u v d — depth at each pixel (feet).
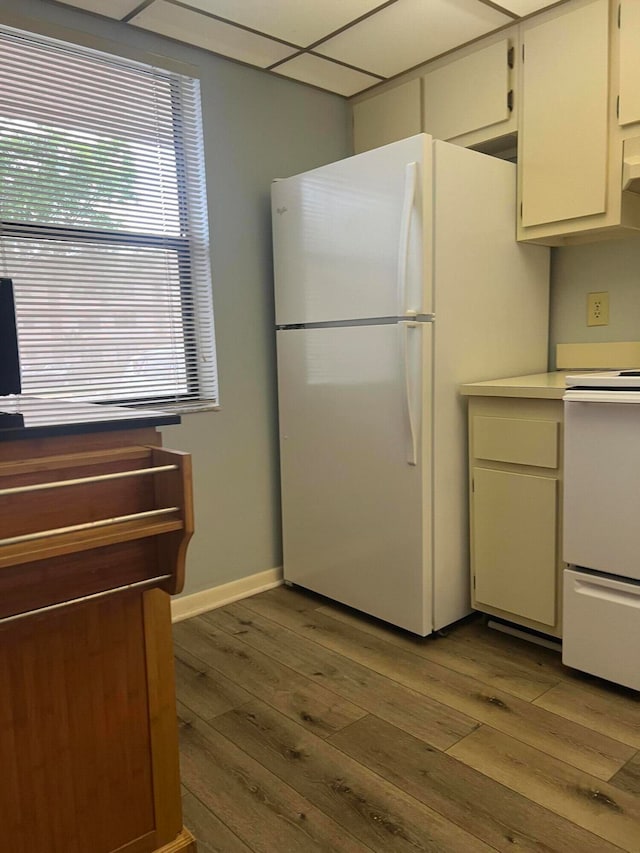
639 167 6.53
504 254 7.78
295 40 7.84
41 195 6.93
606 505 6.05
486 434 7.23
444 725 5.85
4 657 3.56
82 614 3.82
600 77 6.87
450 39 7.88
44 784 3.76
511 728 5.77
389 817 4.75
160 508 3.91
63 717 3.80
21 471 3.46
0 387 4.14
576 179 7.19
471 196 7.29
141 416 3.99
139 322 7.82
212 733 5.83
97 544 3.42
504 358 7.95
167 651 4.23
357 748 5.56
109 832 4.06
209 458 8.57
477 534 7.49
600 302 8.18
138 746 4.14
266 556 9.32
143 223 7.77
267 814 4.82
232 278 8.61
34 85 6.82
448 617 7.61
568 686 6.44
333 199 7.71
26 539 3.27
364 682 6.63
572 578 6.39
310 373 8.34
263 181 8.86
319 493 8.46
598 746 5.48
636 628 5.97
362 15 7.27
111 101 7.37
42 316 7.06
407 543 7.36
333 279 7.84
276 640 7.64
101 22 7.22
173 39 7.75
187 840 4.36
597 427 6.03
